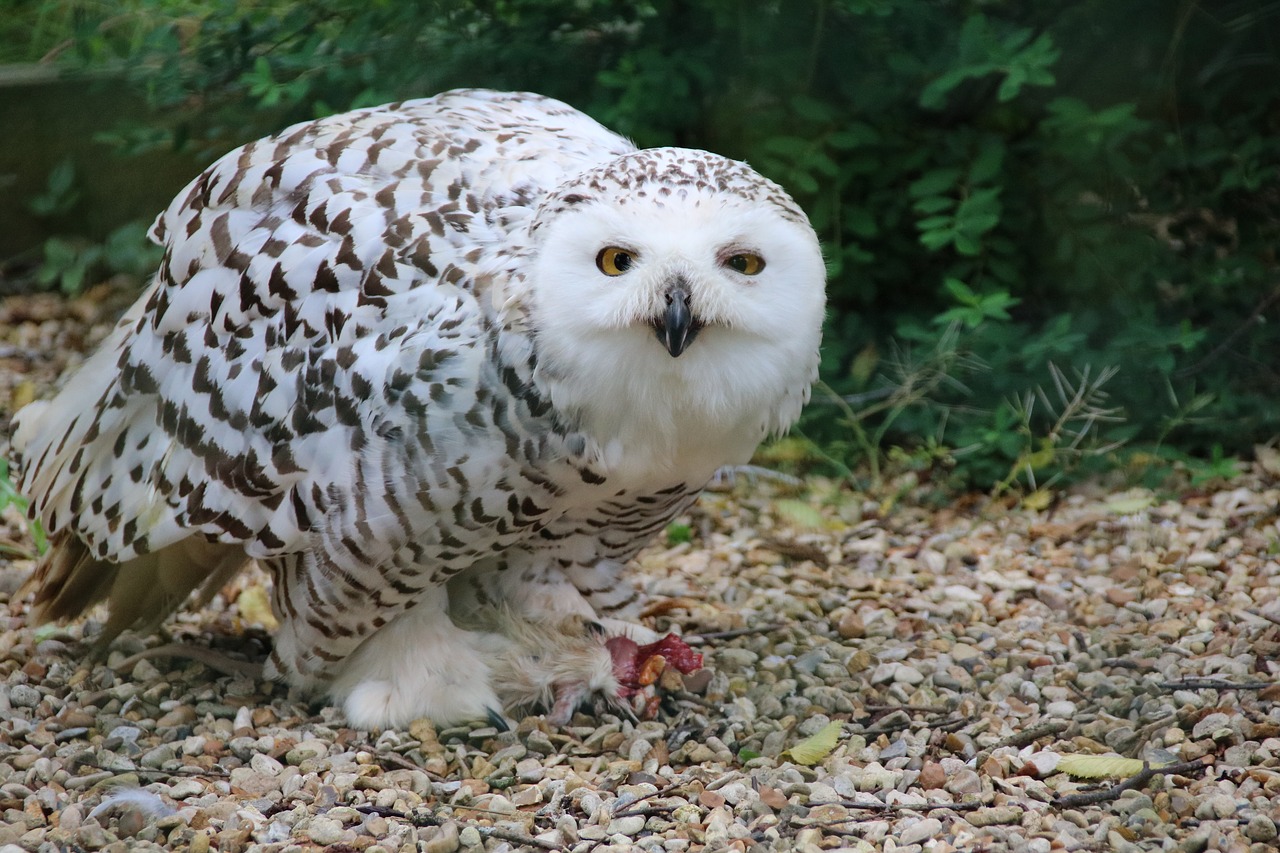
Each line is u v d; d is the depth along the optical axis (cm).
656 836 645
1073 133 1116
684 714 788
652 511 768
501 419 659
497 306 655
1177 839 625
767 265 647
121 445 777
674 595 967
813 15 1141
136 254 1445
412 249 686
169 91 1260
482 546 706
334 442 690
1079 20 1171
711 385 657
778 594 955
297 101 1191
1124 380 1152
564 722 783
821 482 1147
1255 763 687
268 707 788
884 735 750
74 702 798
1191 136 1205
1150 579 943
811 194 1174
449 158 724
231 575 823
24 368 1353
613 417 662
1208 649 833
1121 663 822
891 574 995
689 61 1113
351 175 724
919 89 1147
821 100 1165
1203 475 1086
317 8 1209
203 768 721
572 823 653
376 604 728
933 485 1134
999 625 897
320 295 700
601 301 630
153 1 1411
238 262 728
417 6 1170
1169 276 1190
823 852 622
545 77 1176
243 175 750
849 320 1202
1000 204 1124
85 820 662
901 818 657
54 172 1480
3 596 948
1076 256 1177
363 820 666
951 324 1112
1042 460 1094
